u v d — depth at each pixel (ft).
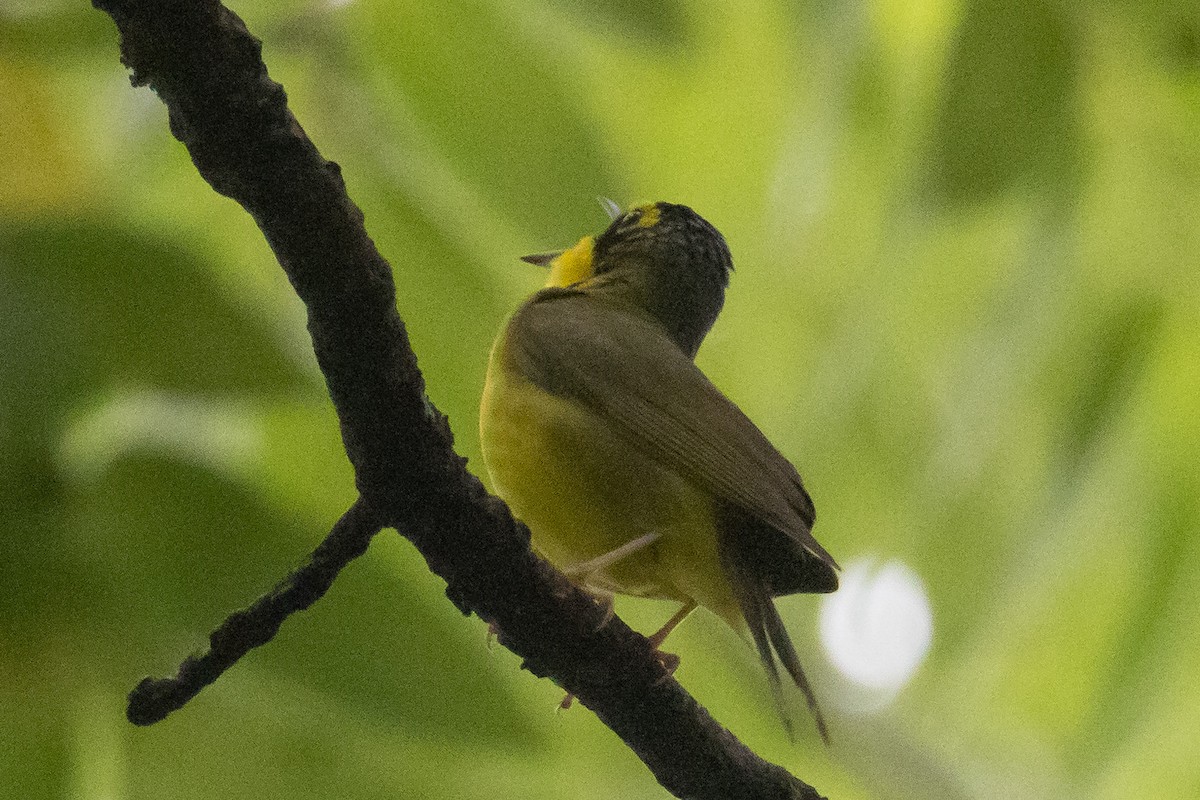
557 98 36.78
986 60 35.35
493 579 24.90
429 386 35.14
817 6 38.60
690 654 37.27
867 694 39.29
